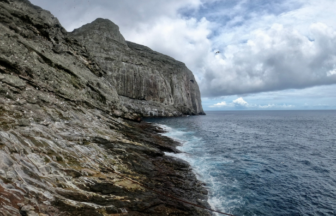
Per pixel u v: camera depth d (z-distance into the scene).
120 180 10.93
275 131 47.44
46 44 25.92
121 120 31.52
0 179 6.54
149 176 12.92
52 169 9.10
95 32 75.06
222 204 11.45
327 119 98.50
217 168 17.58
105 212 7.41
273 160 21.62
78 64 30.64
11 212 5.42
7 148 8.42
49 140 11.44
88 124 18.95
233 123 69.81
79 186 8.86
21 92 15.66
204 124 57.66
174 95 89.62
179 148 23.62
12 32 20.83
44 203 6.62
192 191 12.30
